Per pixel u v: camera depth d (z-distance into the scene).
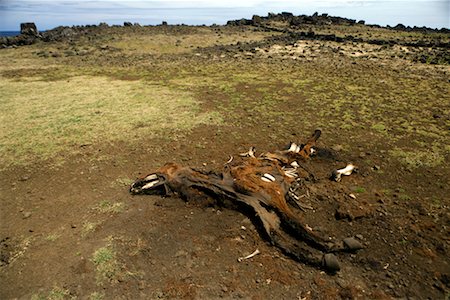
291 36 29.56
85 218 5.85
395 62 19.33
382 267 4.83
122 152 8.37
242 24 39.84
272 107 11.77
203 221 5.72
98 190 6.71
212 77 16.58
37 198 6.49
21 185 6.97
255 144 8.82
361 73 16.94
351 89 13.99
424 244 5.21
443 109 11.28
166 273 4.73
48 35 29.67
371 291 4.45
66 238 5.39
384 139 9.02
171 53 24.09
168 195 6.32
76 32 31.41
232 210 5.93
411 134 9.30
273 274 4.71
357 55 21.56
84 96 13.32
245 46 25.61
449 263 4.86
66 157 8.12
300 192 6.61
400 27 39.06
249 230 5.50
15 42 27.44
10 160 7.99
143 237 5.38
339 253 5.07
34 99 12.98
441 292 4.41
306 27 36.25
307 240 5.22
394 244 5.24
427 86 14.27
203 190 6.18
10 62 21.30
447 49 22.77
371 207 6.12
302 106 11.88
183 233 5.46
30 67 19.78
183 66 19.67
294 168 7.24
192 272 4.74
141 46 25.98
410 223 5.68
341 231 5.59
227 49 24.70
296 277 4.66
